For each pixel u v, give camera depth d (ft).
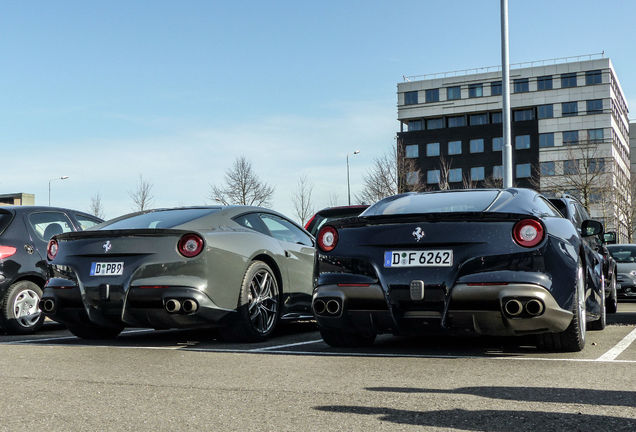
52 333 22.62
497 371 12.73
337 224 15.57
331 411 9.58
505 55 53.62
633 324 23.66
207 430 8.63
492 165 212.64
